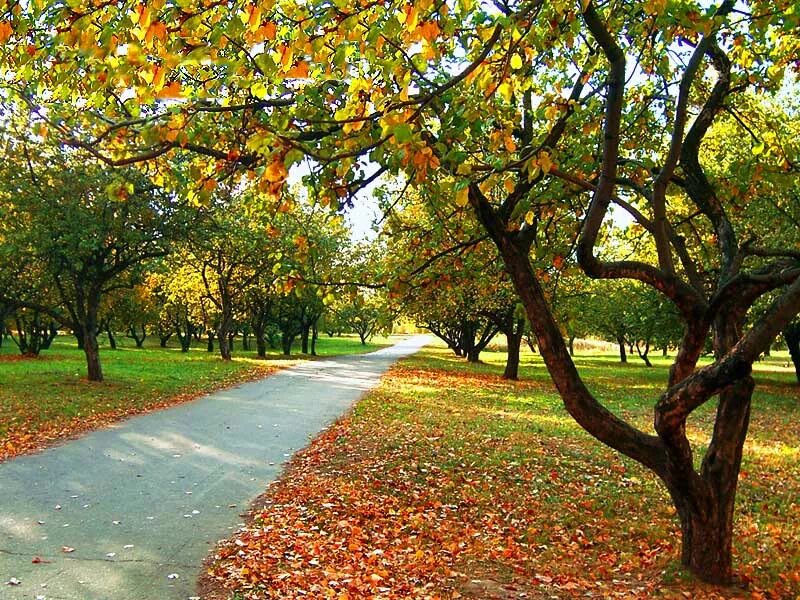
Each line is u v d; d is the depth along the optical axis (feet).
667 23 15.49
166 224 62.34
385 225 30.73
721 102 23.44
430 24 10.87
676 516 26.99
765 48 22.52
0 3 11.92
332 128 16.22
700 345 19.57
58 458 33.01
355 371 102.63
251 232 91.86
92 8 11.30
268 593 17.46
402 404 59.36
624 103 26.55
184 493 27.32
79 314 65.67
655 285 19.15
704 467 19.75
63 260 62.54
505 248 19.62
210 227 65.10
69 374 74.02
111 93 15.35
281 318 154.51
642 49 19.62
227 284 118.21
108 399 54.19
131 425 43.50
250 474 31.09
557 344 19.42
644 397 73.05
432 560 20.75
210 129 16.38
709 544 19.51
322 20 11.09
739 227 61.62
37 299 94.68
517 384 86.22
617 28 19.71
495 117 16.53
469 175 14.33
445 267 25.39
